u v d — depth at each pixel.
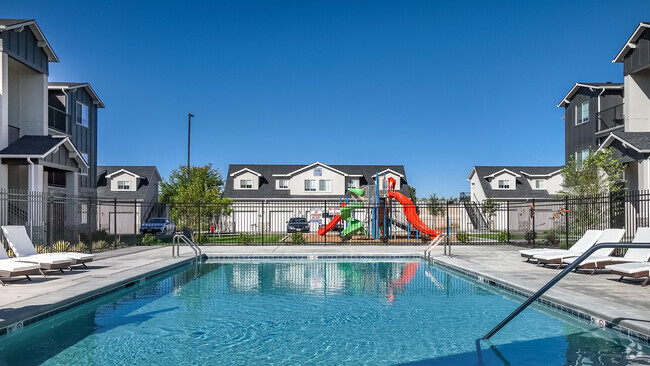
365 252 16.31
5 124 16.97
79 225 22.23
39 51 19.30
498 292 9.20
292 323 6.69
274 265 14.05
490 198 41.44
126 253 15.91
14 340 5.69
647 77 20.95
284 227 42.59
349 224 24.59
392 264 14.29
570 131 29.56
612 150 20.72
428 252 15.15
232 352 5.32
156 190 45.09
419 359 5.07
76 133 25.12
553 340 5.68
